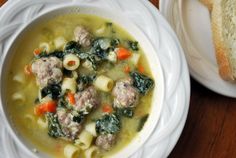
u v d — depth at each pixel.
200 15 0.47
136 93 0.37
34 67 0.36
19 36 0.36
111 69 0.38
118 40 0.38
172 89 0.36
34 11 0.35
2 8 0.35
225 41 0.44
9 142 0.34
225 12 0.44
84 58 0.37
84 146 0.37
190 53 0.45
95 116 0.37
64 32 0.38
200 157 0.43
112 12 0.37
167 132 0.36
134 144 0.37
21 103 0.37
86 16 0.38
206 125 0.43
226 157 0.43
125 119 0.38
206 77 0.44
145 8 0.37
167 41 0.37
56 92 0.37
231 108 0.44
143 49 0.38
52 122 0.36
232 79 0.43
